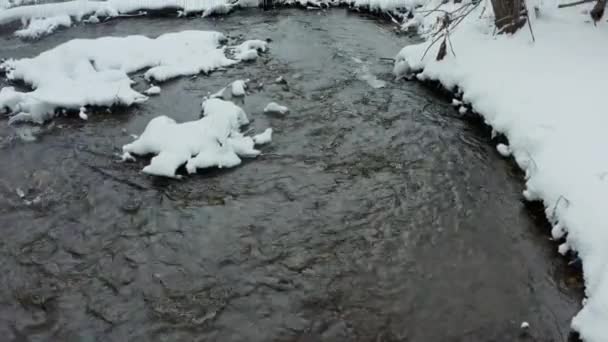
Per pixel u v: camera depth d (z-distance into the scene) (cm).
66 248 620
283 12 1418
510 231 630
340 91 964
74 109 903
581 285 551
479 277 570
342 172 743
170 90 987
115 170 757
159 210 677
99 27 1300
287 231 639
